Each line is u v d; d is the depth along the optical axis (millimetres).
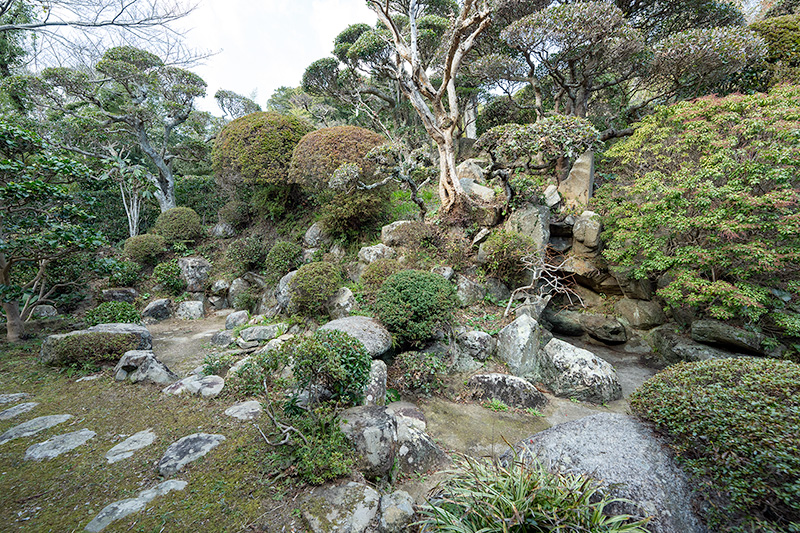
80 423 3973
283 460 3025
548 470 2803
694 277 5961
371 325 5629
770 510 2246
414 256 7684
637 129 7840
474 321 6734
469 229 8391
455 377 5738
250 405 4223
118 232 13977
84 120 12344
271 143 10289
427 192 11281
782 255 5328
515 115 13578
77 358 5516
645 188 6445
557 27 7973
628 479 2646
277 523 2461
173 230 11891
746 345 5863
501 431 4473
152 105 14961
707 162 5855
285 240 10633
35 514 2578
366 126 18688
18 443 3570
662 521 2410
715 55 7949
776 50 8375
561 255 8711
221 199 15359
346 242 9055
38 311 8609
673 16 10352
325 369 3281
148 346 6164
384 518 2488
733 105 6141
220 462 3143
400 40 8531
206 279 10844
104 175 7254
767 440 2268
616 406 5238
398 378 5398
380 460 3109
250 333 6734
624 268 7770
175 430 3766
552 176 10484
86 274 9234
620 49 8609
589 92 10828
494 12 9984
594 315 8117
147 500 2688
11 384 4996
